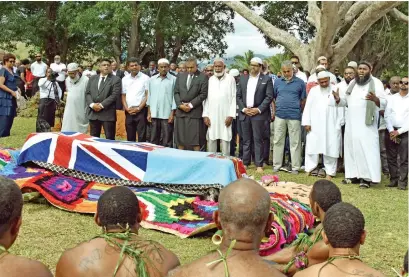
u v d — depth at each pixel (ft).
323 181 11.58
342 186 29.25
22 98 55.36
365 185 29.04
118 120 41.60
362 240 7.95
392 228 21.45
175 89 31.99
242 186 6.64
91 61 104.27
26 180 22.27
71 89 34.32
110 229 8.90
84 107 34.63
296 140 32.12
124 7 75.61
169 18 84.48
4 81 38.37
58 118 43.32
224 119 31.63
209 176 21.71
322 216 11.23
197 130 31.73
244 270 6.34
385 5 40.96
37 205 21.61
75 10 85.61
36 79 57.57
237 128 35.53
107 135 31.86
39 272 7.09
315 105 31.04
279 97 32.17
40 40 93.56
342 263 7.69
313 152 31.32
